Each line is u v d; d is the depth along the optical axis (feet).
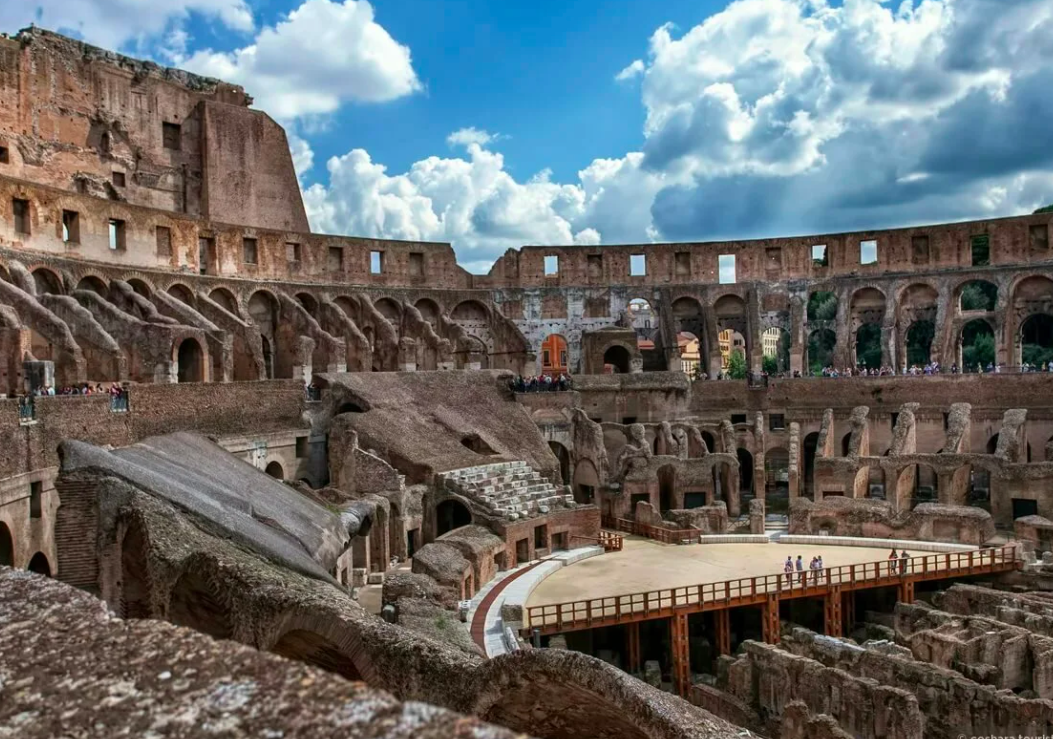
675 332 264.11
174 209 248.52
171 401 152.25
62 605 36.50
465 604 133.39
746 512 224.94
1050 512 188.03
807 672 108.99
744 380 253.03
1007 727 97.14
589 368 261.44
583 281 279.28
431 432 194.90
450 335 256.52
